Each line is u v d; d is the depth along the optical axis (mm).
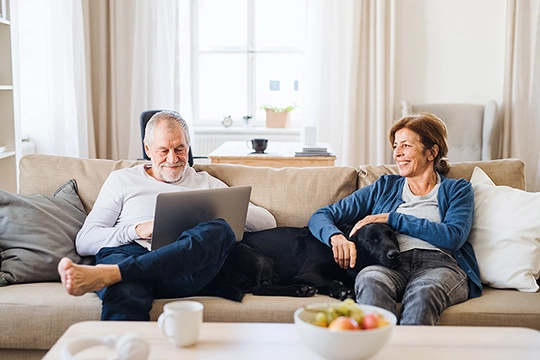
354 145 5547
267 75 6109
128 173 2471
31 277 2168
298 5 6012
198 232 2012
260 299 2090
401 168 2439
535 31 5203
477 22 5461
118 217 2424
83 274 1795
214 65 6102
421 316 1904
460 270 2188
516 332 1584
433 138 2426
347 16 5445
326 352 1295
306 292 2131
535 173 5324
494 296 2131
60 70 4996
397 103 5594
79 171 2551
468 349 1461
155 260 1911
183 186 2480
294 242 2359
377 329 1281
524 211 2283
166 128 2441
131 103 5480
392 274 2162
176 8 5520
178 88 5617
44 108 5023
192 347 1451
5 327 1961
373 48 5434
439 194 2379
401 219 2283
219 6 6023
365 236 2234
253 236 2381
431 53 5527
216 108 6145
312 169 2633
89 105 5234
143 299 1923
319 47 5535
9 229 2225
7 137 3674
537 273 2227
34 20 4953
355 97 5473
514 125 5289
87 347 1308
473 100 5539
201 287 2105
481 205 2377
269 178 2594
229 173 2617
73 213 2408
